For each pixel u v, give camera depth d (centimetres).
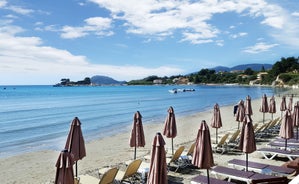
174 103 5088
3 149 1656
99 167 1218
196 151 759
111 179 827
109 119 2917
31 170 1241
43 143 1822
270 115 3072
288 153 1202
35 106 4509
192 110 3825
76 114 3378
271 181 752
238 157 1289
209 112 3506
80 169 1191
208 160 743
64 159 589
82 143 848
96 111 3712
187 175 1057
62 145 1767
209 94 8462
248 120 927
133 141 1094
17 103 5159
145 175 963
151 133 2058
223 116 3041
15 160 1409
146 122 2656
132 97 7106
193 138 1848
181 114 3344
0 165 1320
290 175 902
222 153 1355
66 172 584
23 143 1817
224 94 8319
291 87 11212
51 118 3027
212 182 823
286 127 1225
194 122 2608
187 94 8612
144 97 7088
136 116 1096
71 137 834
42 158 1448
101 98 6731
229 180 891
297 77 12200
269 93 7844
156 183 677
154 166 682
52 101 5716
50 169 1256
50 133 2166
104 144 1728
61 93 9944
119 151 1534
